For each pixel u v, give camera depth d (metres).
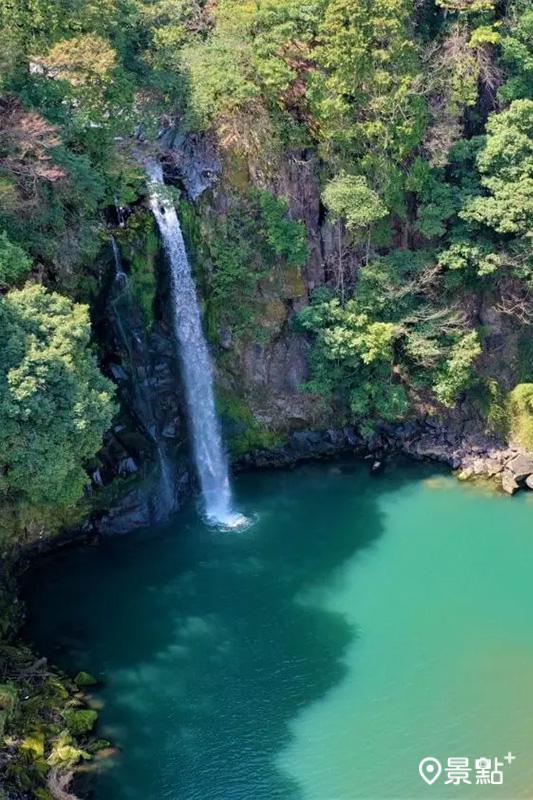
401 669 39.81
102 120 45.16
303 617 42.94
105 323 46.44
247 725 36.53
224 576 45.62
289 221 51.97
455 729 36.41
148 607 43.19
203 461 52.84
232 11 52.31
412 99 50.91
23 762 32.84
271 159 51.88
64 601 43.19
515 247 53.00
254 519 50.56
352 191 50.00
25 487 36.25
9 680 37.09
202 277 51.47
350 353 52.41
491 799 32.91
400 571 46.53
